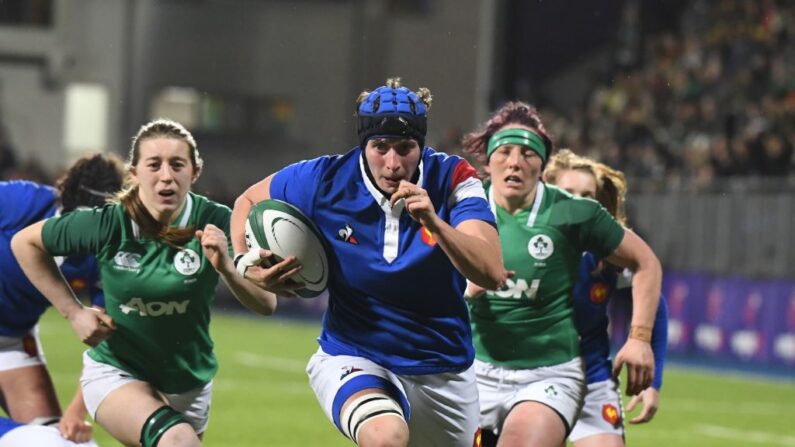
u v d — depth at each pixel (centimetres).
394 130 1452
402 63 9806
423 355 1580
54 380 4016
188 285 1677
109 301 1697
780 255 5375
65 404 3419
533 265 1759
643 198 6122
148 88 9706
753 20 7119
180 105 9794
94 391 1706
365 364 1573
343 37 9912
